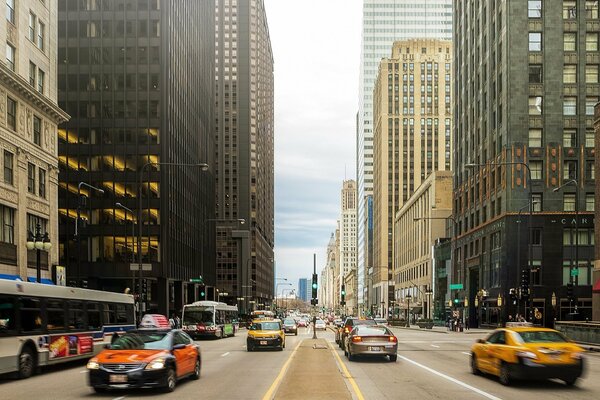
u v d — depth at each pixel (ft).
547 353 50.39
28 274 138.51
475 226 255.70
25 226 137.90
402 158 555.28
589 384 54.13
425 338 152.56
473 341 136.46
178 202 260.01
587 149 212.84
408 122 558.15
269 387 51.49
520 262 207.62
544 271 208.33
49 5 156.15
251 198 647.97
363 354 76.02
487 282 233.35
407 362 76.43
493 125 233.55
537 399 44.86
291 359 77.25
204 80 349.20
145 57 244.83
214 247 381.60
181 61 276.41
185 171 278.26
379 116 578.25
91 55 245.45
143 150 238.48
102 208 234.17
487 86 241.14
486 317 232.94
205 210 337.52
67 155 238.68
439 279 324.60
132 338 52.37
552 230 209.56
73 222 234.38
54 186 155.74
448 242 308.40
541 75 216.13
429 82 560.20
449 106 558.15
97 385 47.03
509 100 214.48
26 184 139.03
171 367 49.52
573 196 212.23
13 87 132.46
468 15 276.00
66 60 245.04
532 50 216.74
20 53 137.59
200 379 57.93
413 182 553.23
